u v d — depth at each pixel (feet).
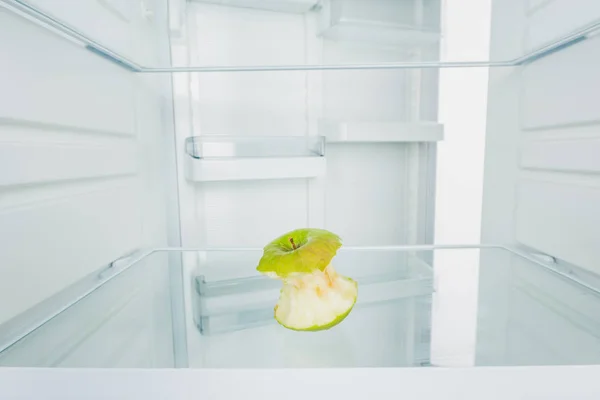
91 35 1.80
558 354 1.55
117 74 2.18
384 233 3.41
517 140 2.62
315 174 2.85
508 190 2.73
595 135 1.96
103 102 2.01
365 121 3.26
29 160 1.44
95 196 1.95
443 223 3.10
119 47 2.12
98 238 1.98
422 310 1.97
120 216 2.23
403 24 2.87
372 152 3.32
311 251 1.66
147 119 2.60
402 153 3.39
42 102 1.52
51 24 1.53
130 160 2.35
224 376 0.94
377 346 1.64
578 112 2.05
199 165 2.64
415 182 3.34
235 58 2.93
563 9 2.09
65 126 1.68
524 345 1.63
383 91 3.28
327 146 3.20
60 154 1.64
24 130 1.44
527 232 2.54
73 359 1.44
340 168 3.26
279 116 3.09
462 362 1.51
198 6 2.81
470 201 3.06
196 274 2.56
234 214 3.07
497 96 2.81
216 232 3.04
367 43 3.12
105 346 1.56
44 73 1.53
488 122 2.93
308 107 3.14
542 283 2.25
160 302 2.14
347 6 2.88
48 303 1.64
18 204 1.41
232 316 1.97
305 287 1.79
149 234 2.64
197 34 2.83
